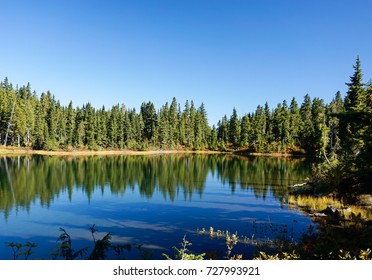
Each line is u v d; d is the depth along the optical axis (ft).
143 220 59.41
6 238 48.32
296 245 39.22
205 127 375.66
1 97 264.72
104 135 295.07
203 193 90.17
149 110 348.18
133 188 98.78
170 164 183.11
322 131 130.72
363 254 26.86
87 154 261.03
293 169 155.22
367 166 27.48
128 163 184.03
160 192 91.97
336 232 43.16
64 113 295.28
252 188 98.99
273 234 48.70
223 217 61.31
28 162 170.50
